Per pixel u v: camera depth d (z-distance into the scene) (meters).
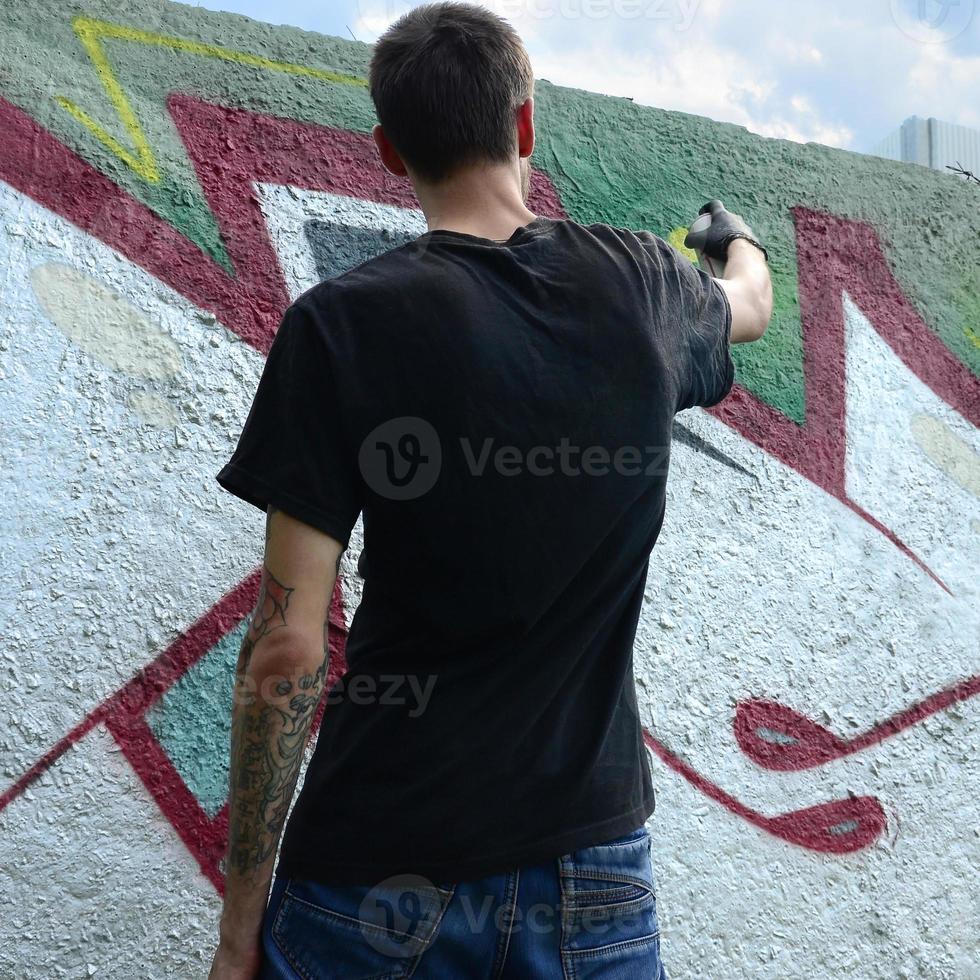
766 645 2.15
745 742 2.07
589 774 1.13
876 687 2.24
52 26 1.90
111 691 1.67
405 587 1.11
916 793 2.22
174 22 2.01
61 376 1.75
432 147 1.24
